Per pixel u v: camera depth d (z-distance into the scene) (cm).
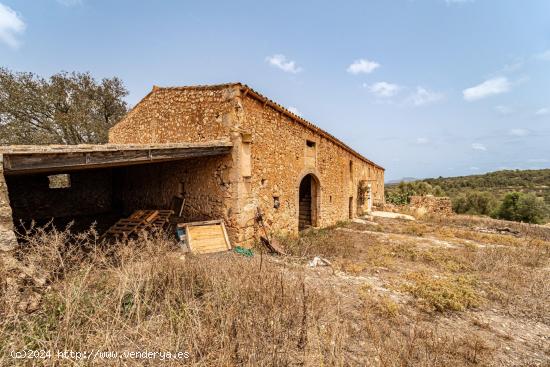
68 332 244
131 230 690
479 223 1463
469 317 373
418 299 408
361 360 254
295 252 658
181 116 771
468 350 285
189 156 566
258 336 259
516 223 1482
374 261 611
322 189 1109
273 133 784
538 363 273
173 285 340
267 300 308
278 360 234
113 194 1232
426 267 593
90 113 1559
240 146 646
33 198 1041
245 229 668
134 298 289
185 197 798
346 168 1398
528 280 511
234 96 643
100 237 719
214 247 625
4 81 1280
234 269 380
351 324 320
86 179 1167
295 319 294
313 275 496
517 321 370
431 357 259
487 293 454
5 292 285
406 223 1366
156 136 863
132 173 1083
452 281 495
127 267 350
